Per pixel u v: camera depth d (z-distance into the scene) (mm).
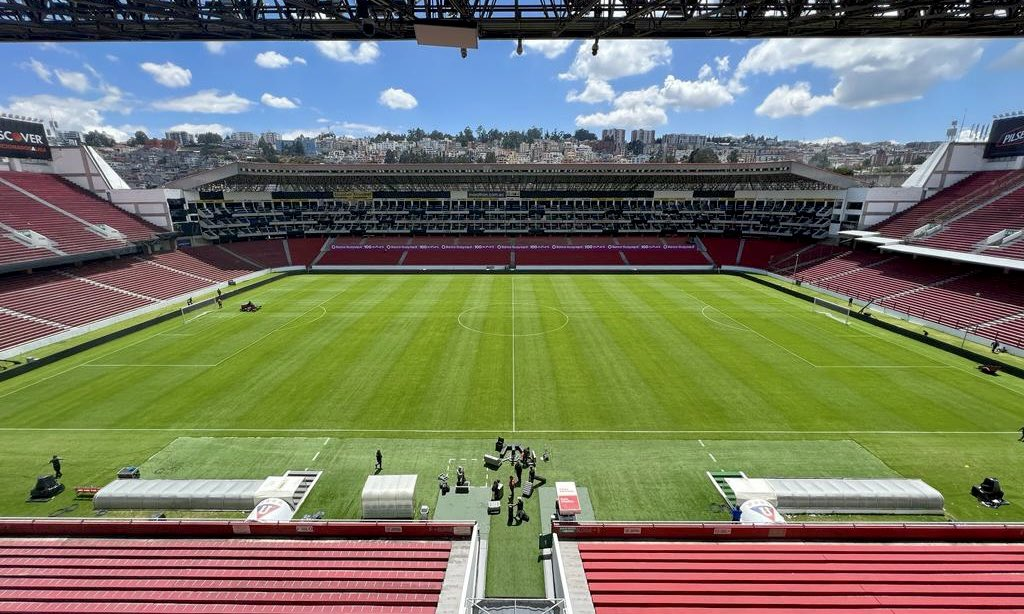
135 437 25234
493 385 31625
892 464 22688
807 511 19422
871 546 16875
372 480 19812
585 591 14789
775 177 76812
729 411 28016
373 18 15656
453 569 15891
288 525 17672
